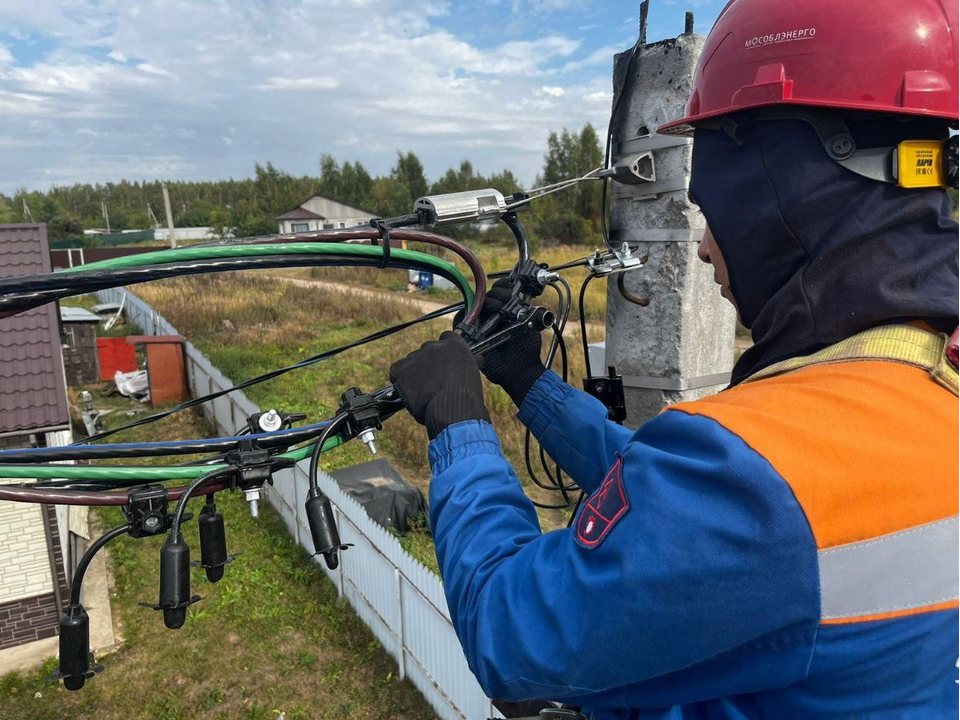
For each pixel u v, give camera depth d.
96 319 14.50
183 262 1.31
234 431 10.48
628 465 0.81
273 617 6.39
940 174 0.84
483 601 0.89
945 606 0.69
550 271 1.65
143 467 1.42
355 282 27.91
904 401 0.74
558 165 43.28
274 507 8.33
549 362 1.75
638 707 0.83
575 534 0.83
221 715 5.29
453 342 1.23
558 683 0.80
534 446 8.71
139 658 5.93
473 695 4.53
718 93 0.98
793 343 0.88
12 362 6.56
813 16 0.89
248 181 79.88
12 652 6.25
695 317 2.07
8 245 7.95
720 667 0.74
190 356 12.88
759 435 0.71
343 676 5.59
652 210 2.04
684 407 0.80
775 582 0.66
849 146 0.85
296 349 14.85
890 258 0.83
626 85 1.99
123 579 7.03
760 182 0.92
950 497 0.69
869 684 0.69
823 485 0.67
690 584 0.69
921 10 0.87
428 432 1.14
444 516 1.01
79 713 5.39
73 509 8.01
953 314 0.79
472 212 1.58
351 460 8.79
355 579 6.19
